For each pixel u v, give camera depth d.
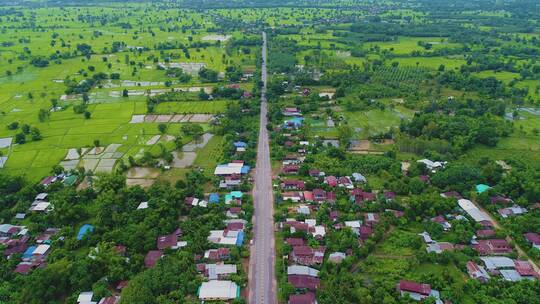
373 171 168.25
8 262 117.12
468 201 145.25
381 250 123.56
